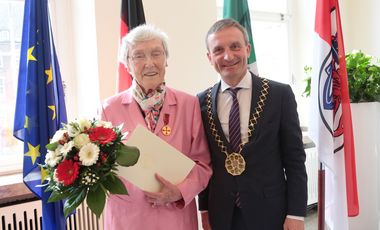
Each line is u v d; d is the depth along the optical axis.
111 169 1.01
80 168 0.98
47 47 1.67
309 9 3.76
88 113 2.40
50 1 2.42
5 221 1.93
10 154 2.38
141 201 1.29
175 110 1.37
